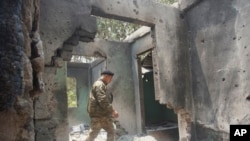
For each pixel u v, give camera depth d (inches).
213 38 152.6
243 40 131.3
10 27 49.7
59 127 184.5
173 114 344.5
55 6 127.0
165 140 271.6
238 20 134.9
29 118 56.3
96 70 367.9
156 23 163.8
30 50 61.4
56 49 125.1
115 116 155.7
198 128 165.8
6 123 50.4
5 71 48.5
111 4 147.6
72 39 134.7
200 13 163.8
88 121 391.2
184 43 175.2
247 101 128.5
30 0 61.4
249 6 128.4
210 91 155.1
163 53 163.6
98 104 155.3
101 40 294.5
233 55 137.8
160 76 159.9
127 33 399.9
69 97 484.4
